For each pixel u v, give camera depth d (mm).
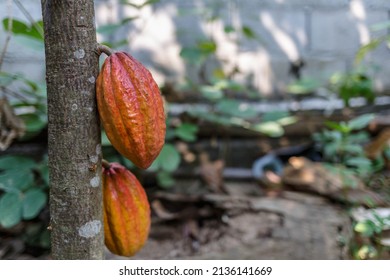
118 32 1929
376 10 1936
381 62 1973
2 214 1240
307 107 1973
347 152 1723
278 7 1978
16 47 1763
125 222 968
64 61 844
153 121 870
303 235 1349
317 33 1988
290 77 2018
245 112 1708
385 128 1901
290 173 1706
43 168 1344
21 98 1457
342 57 1990
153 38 1960
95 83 868
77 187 871
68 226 881
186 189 1726
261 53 2010
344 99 1846
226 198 1550
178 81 1985
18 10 1757
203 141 1943
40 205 1261
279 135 1936
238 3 1974
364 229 1288
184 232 1464
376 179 1611
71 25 839
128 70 863
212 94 1733
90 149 871
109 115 854
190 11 1788
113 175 975
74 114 854
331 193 1549
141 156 874
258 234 1374
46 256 1367
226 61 1932
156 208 1545
